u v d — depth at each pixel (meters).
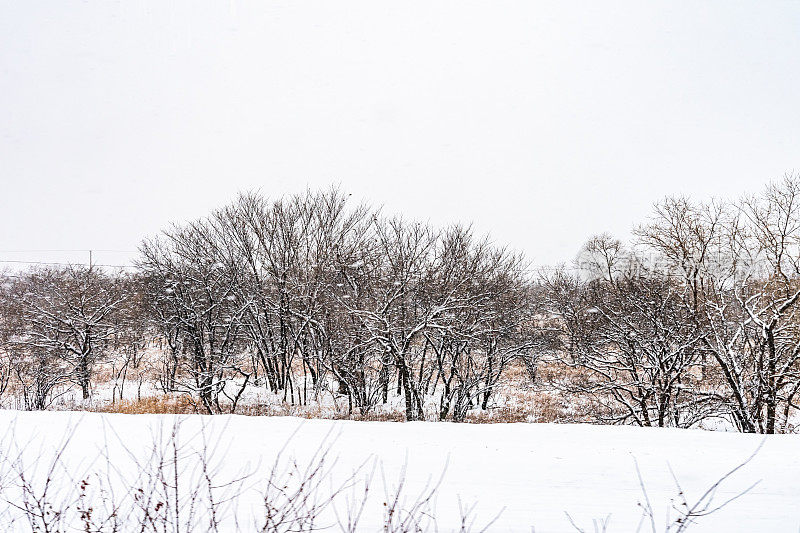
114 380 26.80
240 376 26.45
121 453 7.12
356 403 18.89
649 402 17.17
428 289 18.30
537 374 25.62
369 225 24.62
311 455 7.35
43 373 22.25
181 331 23.59
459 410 18.19
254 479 6.41
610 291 18.61
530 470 7.04
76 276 28.78
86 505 5.41
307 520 5.30
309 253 23.59
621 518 5.71
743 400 12.91
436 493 6.27
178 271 23.14
